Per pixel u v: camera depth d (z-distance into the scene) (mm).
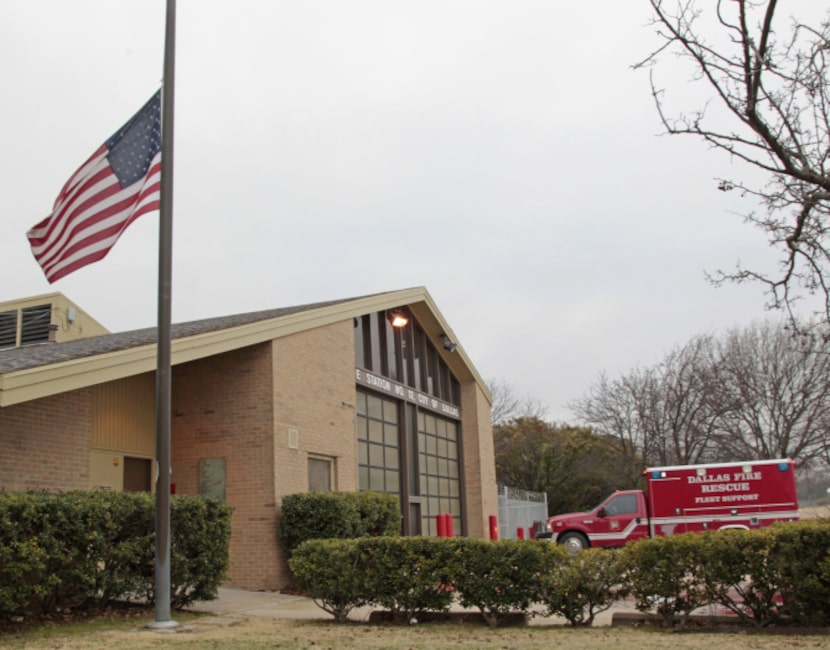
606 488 49250
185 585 11359
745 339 36469
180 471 16531
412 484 24953
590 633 9641
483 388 31375
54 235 11727
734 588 10336
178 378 16969
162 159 10500
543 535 24094
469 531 29156
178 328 17984
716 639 8867
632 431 42719
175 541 11234
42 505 9078
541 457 50688
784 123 7418
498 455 52531
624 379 53188
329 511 15586
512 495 38812
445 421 28953
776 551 9820
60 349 14883
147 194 10930
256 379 16406
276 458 16031
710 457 39375
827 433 34062
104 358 11938
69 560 9391
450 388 29406
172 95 10672
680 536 10273
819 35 7566
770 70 7305
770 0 6945
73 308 21469
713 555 9969
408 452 24594
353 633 9703
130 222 11070
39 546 9000
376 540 11078
